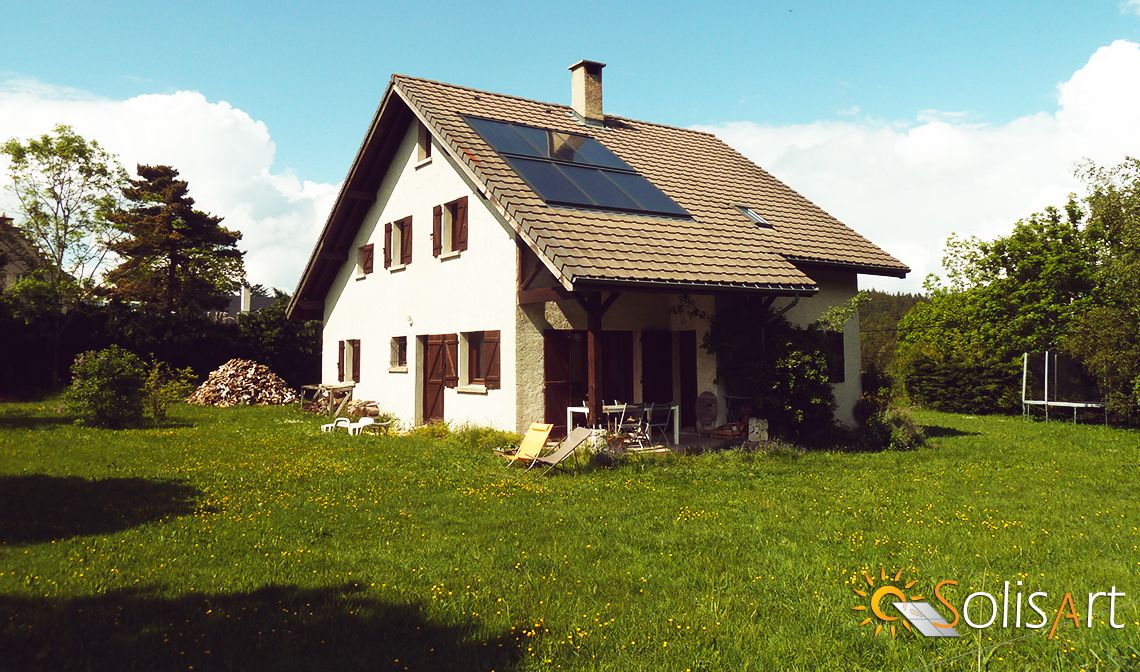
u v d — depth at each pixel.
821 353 14.70
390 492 9.85
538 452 11.95
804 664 4.54
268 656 4.69
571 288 12.16
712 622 5.18
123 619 5.29
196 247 39.53
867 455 13.82
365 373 21.50
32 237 34.19
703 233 15.26
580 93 19.89
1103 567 6.43
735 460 12.52
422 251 18.47
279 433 16.86
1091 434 18.16
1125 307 19.89
